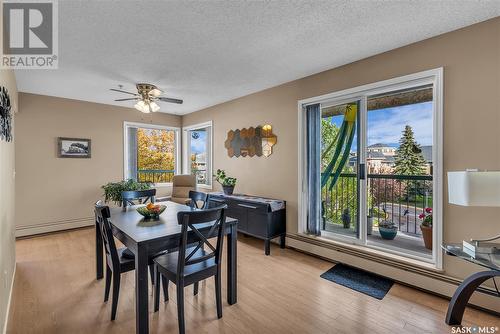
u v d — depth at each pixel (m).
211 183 5.21
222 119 4.89
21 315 2.01
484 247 1.78
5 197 2.09
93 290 2.41
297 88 3.54
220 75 3.38
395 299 2.28
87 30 2.22
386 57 2.66
